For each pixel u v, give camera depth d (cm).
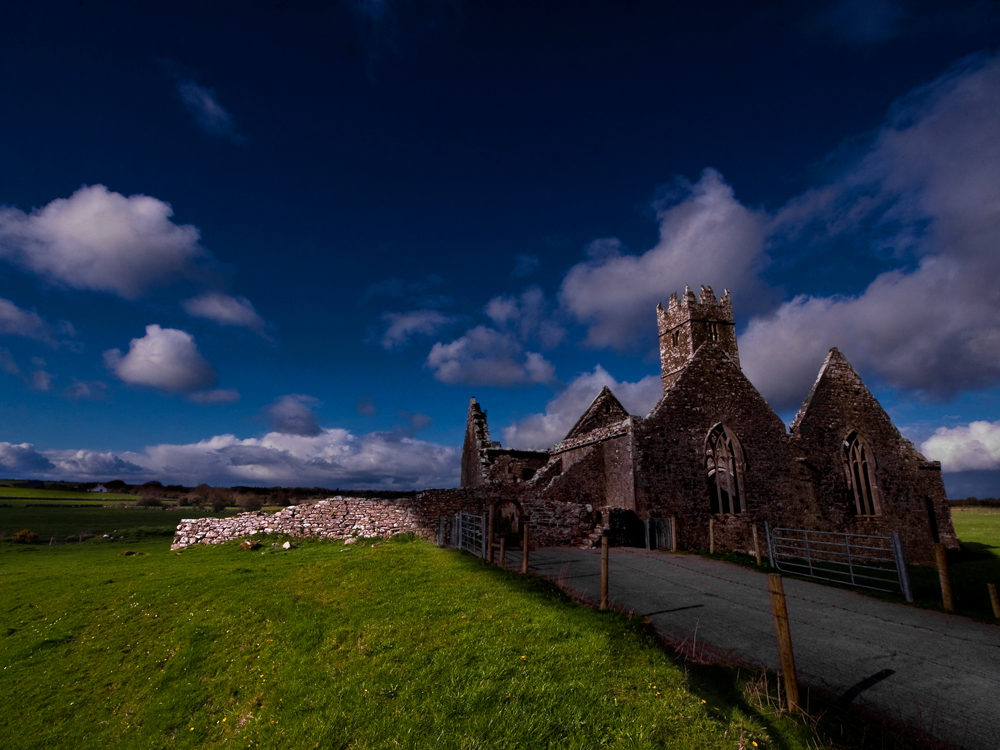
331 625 1016
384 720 622
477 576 1282
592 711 578
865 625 955
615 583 1245
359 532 2375
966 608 1119
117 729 893
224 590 1434
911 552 2405
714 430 2361
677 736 521
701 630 880
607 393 3291
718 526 2208
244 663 968
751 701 600
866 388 2648
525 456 3381
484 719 585
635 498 2141
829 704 607
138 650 1187
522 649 758
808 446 2455
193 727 812
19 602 1653
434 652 792
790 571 1505
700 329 4631
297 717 692
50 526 4822
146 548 2836
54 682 1109
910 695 649
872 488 2491
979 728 568
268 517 2484
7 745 899
